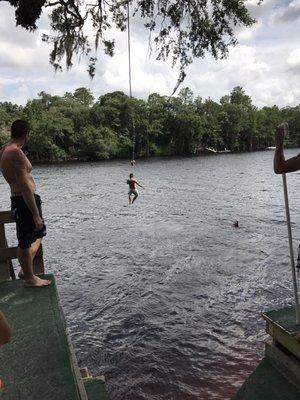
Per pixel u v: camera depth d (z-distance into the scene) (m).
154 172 60.28
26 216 4.50
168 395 7.71
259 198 32.72
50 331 3.81
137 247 18.78
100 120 97.81
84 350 9.52
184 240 19.78
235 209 27.94
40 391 2.98
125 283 14.02
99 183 47.56
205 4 8.50
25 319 4.07
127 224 24.14
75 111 96.50
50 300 4.48
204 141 113.44
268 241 18.95
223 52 8.70
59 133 90.38
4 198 38.41
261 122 126.44
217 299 12.33
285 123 3.20
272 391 3.25
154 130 101.75
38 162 88.25
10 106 101.56
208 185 42.84
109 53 9.55
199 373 8.38
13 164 4.30
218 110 118.25
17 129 4.44
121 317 11.29
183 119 103.56
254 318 10.91
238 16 8.30
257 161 77.94
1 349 3.56
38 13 6.80
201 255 17.11
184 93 110.88
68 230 22.89
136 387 8.00
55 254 17.97
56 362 3.34
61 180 51.94
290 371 3.31
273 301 12.00
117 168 69.44
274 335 3.49
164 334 10.20
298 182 43.28
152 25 8.73
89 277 14.80
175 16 8.55
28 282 4.81
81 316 11.43
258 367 3.55
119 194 37.72
